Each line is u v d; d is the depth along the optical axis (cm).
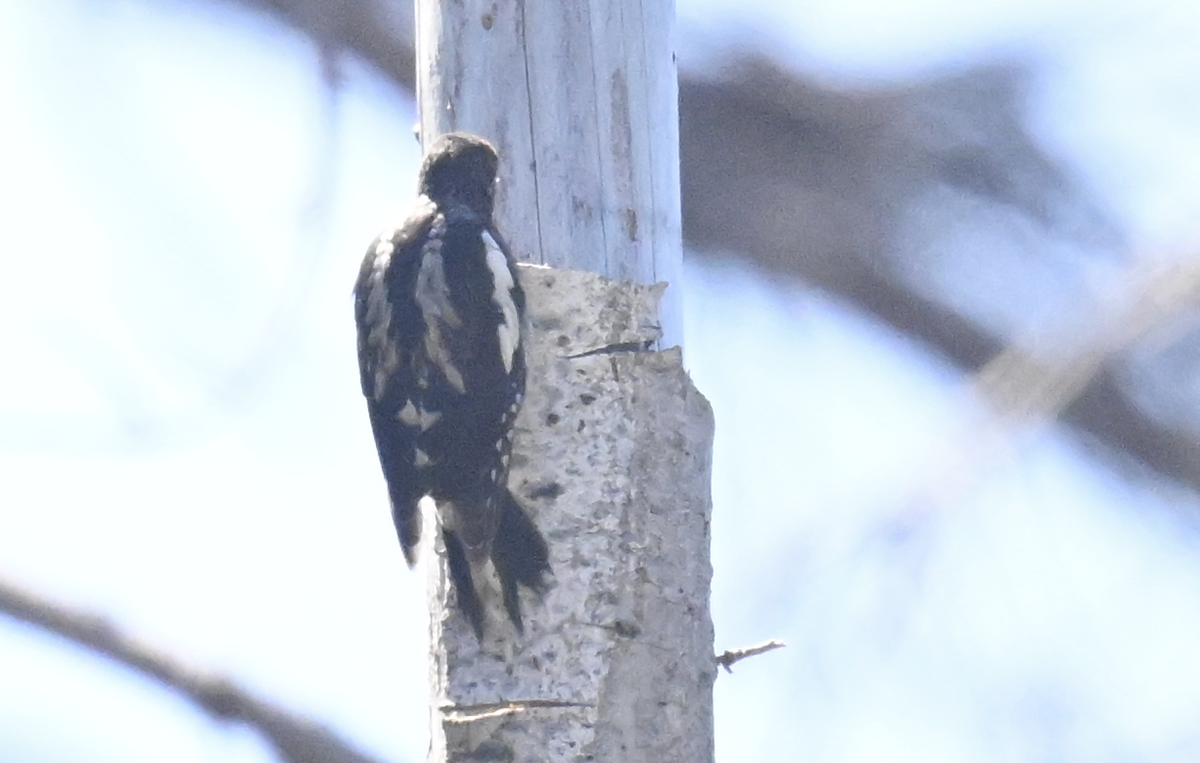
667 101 1080
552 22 1058
